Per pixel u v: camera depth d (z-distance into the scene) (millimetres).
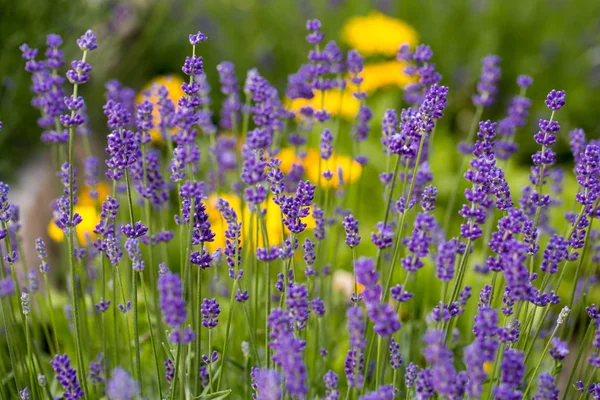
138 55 7141
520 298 2098
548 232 4059
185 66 2426
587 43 8648
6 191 2520
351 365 2248
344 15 8758
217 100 7707
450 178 6332
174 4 8047
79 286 3477
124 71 7191
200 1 8383
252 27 8891
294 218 2465
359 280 1941
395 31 7035
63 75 6078
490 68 3961
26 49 3217
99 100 6863
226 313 3570
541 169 2672
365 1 8750
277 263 3742
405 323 3574
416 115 2439
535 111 7898
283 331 2049
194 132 2422
